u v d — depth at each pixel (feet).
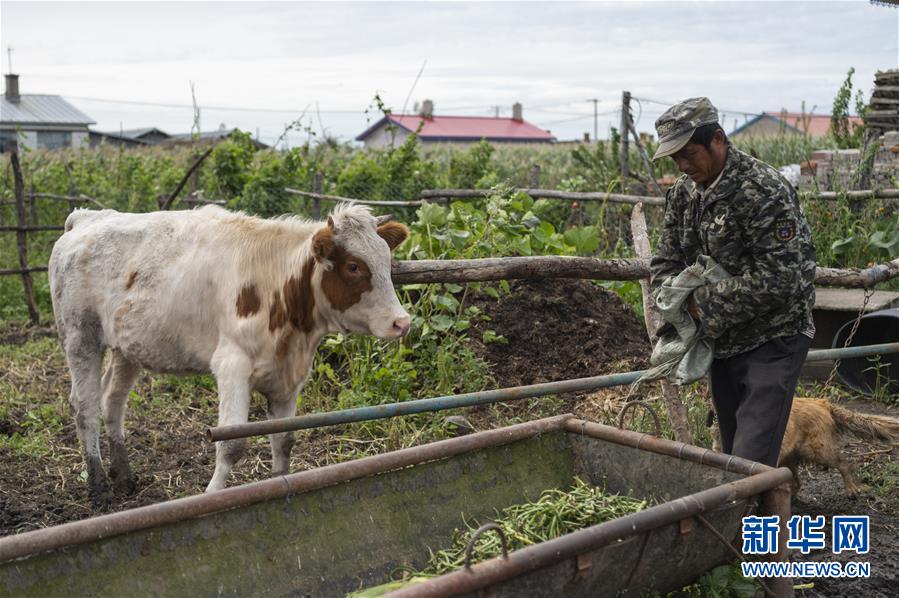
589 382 14.60
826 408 17.40
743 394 13.67
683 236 13.51
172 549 10.22
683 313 13.05
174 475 18.85
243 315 15.74
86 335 17.60
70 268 17.44
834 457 17.29
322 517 11.44
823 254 31.73
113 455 18.07
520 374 23.80
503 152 115.14
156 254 16.63
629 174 40.96
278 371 16.10
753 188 12.37
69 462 19.69
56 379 26.61
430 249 24.07
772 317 12.84
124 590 9.80
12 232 45.37
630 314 27.43
